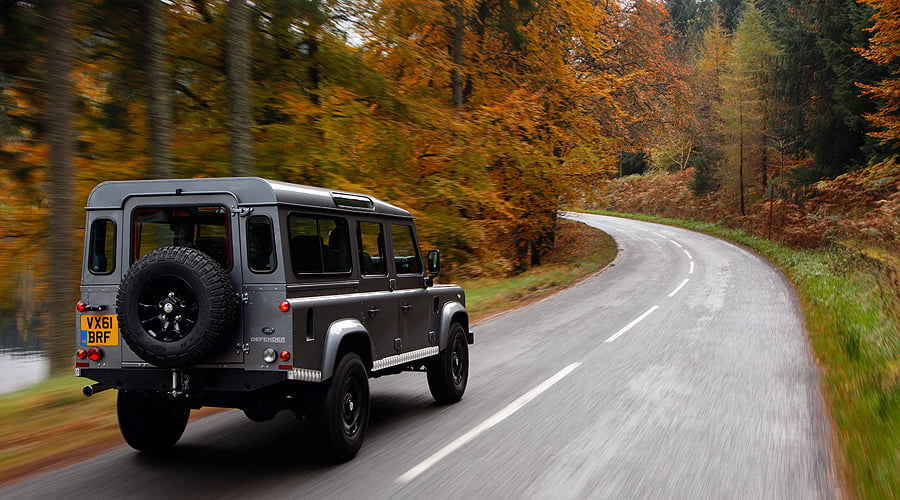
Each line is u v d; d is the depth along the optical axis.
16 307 14.54
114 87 13.61
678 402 7.64
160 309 5.10
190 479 5.23
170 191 5.50
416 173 17.38
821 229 32.88
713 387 8.38
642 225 57.72
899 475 4.73
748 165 47.53
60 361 9.13
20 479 5.23
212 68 15.02
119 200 5.60
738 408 7.34
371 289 6.62
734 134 47.09
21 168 12.84
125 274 5.25
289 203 5.45
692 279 23.73
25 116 12.11
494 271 20.31
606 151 29.41
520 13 22.09
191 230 5.59
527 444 6.09
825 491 4.83
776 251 33.72
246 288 5.28
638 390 8.27
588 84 26.50
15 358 15.72
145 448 5.97
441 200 16.86
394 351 6.87
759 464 5.46
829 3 36.53
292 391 5.58
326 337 5.63
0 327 15.38
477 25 22.28
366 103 16.47
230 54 12.60
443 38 21.25
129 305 5.09
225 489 4.98
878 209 26.48
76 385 8.20
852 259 22.08
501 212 18.59
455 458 5.71
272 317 5.22
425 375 9.95
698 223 55.00
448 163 17.19
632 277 25.06
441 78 18.75
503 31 22.62
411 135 17.00
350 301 6.05
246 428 6.94
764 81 43.78
